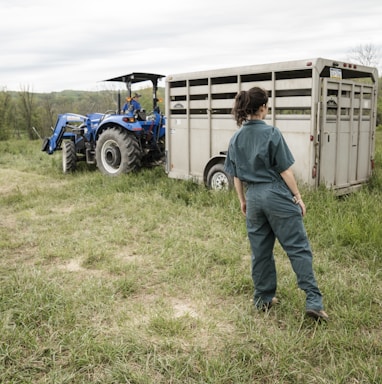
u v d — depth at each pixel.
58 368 2.76
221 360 2.79
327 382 2.58
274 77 6.39
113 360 2.81
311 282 3.18
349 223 4.98
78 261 4.74
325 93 6.06
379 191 6.87
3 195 8.20
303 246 3.18
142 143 9.81
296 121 6.23
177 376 2.64
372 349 2.89
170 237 5.28
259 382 2.62
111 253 4.87
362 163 7.21
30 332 3.13
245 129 3.20
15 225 6.12
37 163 12.48
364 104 7.01
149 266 4.50
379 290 3.76
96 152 9.77
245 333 3.14
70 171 10.58
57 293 3.80
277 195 3.11
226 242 5.05
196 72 7.50
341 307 3.39
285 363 2.73
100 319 3.37
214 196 6.78
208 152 7.57
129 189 8.01
